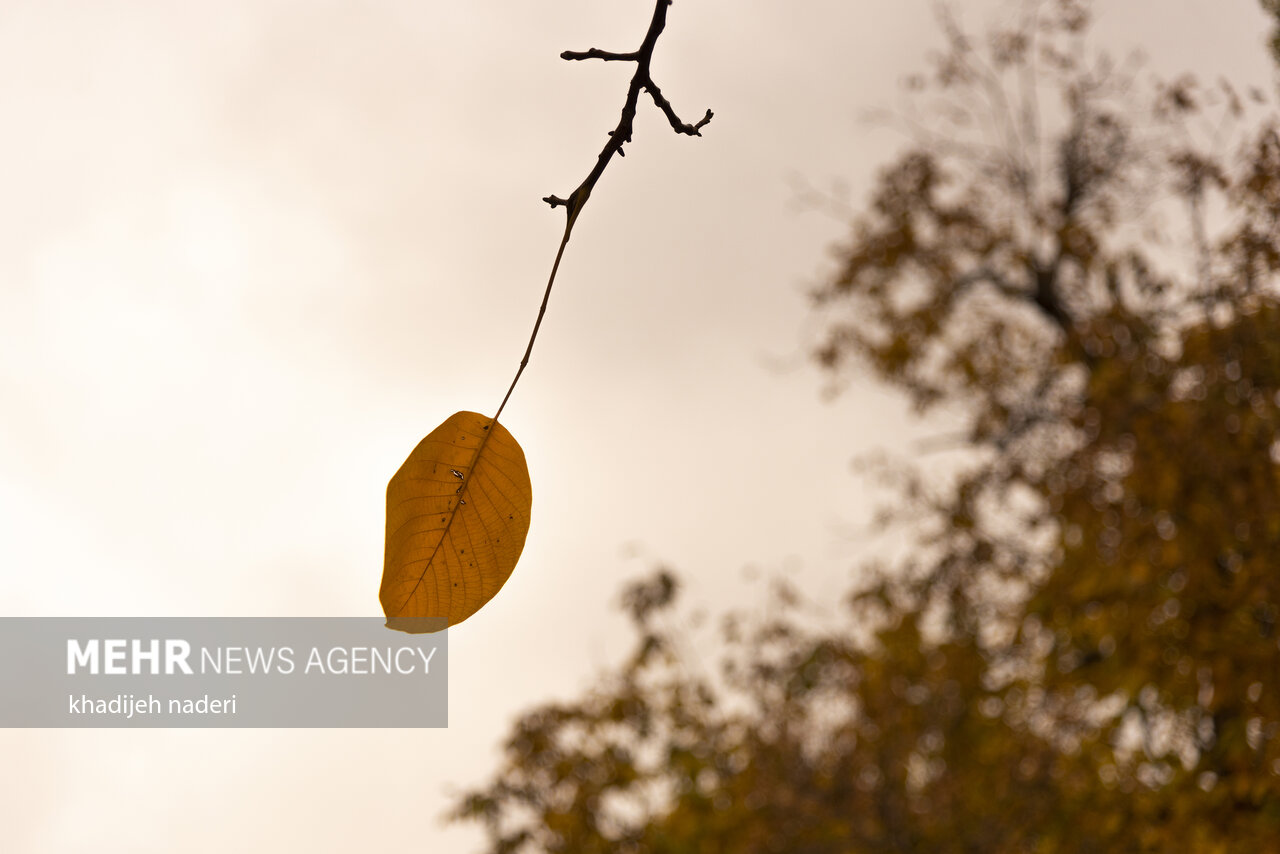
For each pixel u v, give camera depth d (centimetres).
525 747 977
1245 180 747
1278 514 622
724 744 948
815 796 835
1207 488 676
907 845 785
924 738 848
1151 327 784
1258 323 683
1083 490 755
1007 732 779
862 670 887
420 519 63
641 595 988
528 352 66
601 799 938
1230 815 598
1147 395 718
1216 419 672
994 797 757
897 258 1038
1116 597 705
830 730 884
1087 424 777
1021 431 873
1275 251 714
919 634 896
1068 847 675
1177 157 816
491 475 64
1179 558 657
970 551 882
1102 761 695
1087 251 892
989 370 926
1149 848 633
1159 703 679
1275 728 589
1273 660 601
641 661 997
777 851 823
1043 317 991
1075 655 774
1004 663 834
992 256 989
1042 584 797
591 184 74
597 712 995
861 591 960
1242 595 634
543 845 934
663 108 85
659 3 87
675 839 859
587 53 86
